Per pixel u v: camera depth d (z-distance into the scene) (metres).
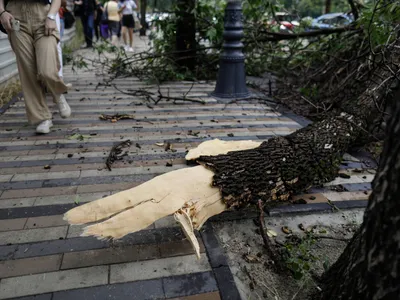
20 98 4.95
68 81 6.17
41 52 3.33
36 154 3.26
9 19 3.19
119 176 2.93
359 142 3.51
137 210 2.01
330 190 2.88
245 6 6.37
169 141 3.64
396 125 1.22
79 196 2.63
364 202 2.72
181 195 2.12
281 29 6.64
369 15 4.41
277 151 2.55
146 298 1.81
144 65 7.25
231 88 5.30
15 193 2.63
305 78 5.82
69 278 1.90
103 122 4.12
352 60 4.82
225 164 2.32
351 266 1.51
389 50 3.96
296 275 1.92
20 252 2.06
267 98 5.37
